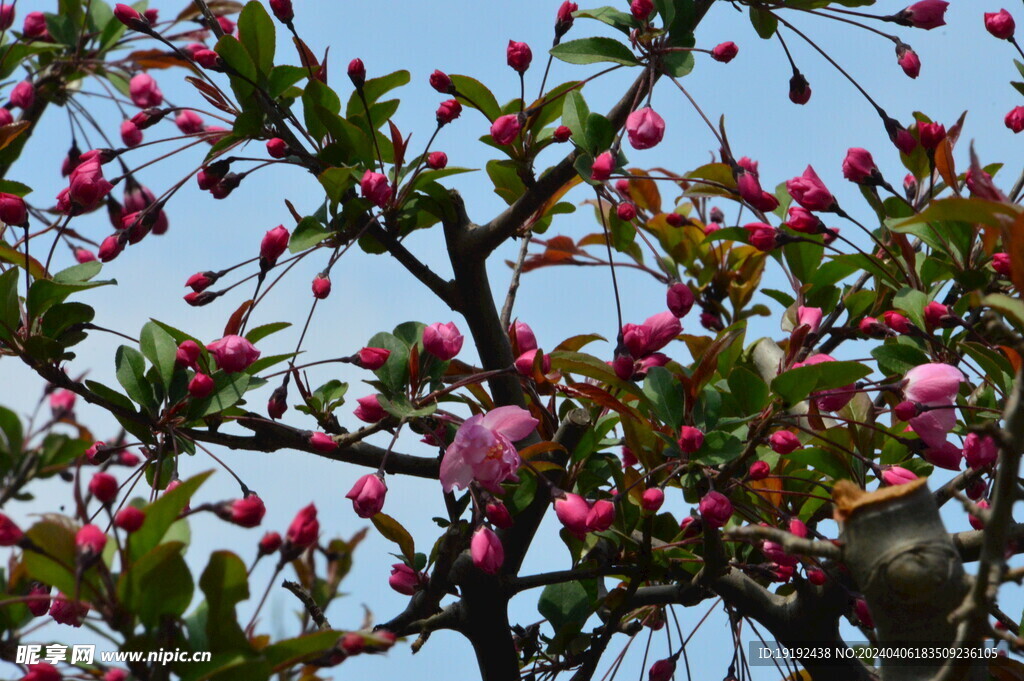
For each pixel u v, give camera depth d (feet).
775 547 13.70
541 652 16.75
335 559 12.82
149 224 15.33
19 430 11.50
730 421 13.04
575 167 14.47
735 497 15.10
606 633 15.37
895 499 9.32
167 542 9.05
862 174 14.33
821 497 13.17
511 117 14.88
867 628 15.51
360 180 14.87
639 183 21.43
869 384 13.32
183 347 13.43
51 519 9.20
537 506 14.93
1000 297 7.73
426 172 15.17
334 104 15.61
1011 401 7.91
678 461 12.98
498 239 15.51
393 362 14.56
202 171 15.52
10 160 19.25
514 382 15.89
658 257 15.83
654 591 15.48
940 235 14.49
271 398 14.49
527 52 14.85
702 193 18.89
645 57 14.93
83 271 14.38
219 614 9.36
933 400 12.57
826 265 17.49
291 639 9.39
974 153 8.54
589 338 16.60
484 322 15.94
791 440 12.07
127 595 9.18
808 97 16.40
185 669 9.24
